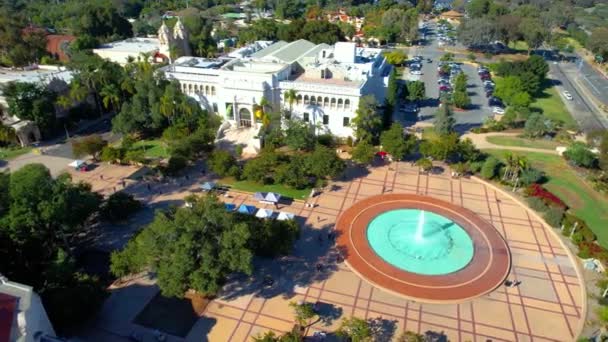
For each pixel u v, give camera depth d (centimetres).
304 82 11225
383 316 5878
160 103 10681
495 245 7331
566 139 11419
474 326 5741
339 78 11694
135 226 7688
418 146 10375
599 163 9188
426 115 13250
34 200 6075
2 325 4203
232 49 19750
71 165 9625
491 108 14038
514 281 6544
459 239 7519
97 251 7025
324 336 5484
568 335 5594
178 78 11650
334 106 10794
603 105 14550
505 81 13900
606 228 7731
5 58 14988
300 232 7350
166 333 5531
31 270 6097
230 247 5425
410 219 8050
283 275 6588
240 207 8050
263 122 10300
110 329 5575
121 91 11912
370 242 7412
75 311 5228
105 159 9738
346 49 12375
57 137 11356
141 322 5700
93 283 5625
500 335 5597
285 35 18350
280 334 5544
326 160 8775
